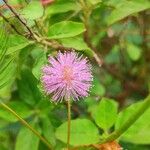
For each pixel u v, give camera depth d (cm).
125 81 15
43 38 10
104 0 11
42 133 11
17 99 12
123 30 14
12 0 10
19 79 11
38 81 9
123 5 11
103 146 9
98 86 13
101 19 14
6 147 12
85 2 11
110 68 15
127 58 16
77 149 9
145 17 14
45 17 11
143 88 15
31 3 10
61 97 9
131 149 13
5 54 9
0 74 9
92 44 13
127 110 10
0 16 10
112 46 15
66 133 10
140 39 16
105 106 10
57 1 11
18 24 10
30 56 11
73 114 13
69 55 9
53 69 9
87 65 9
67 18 11
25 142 11
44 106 11
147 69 16
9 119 11
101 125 10
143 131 10
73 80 9
